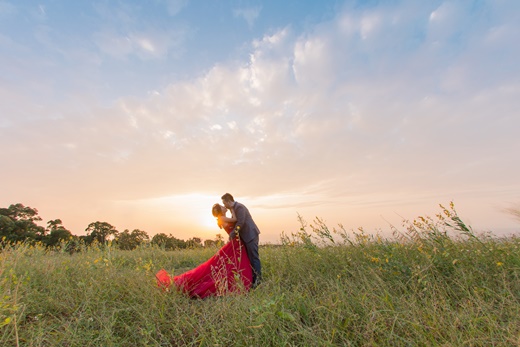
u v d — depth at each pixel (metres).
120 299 3.90
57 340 2.84
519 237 5.03
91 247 7.84
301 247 5.92
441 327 2.57
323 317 3.04
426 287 3.41
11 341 2.80
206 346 2.78
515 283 3.44
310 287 4.24
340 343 2.67
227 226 5.42
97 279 4.33
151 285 4.02
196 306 3.88
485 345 2.33
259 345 2.62
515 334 2.38
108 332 2.88
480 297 3.11
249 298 3.58
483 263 4.02
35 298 3.79
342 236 5.68
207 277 4.75
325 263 5.07
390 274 4.13
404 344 2.48
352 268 4.76
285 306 3.35
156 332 3.05
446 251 4.20
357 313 3.01
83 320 3.23
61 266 5.04
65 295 3.91
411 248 4.86
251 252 5.09
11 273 3.76
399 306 3.08
